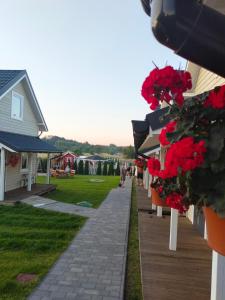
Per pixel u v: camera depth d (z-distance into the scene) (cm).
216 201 165
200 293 389
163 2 142
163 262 492
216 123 185
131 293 454
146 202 1153
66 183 2297
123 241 712
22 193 1405
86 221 920
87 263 562
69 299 421
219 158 167
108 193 1683
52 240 702
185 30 143
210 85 679
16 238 709
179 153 172
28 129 1723
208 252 546
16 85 1474
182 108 205
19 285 462
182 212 220
